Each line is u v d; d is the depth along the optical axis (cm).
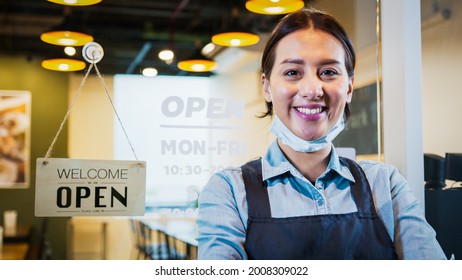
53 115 162
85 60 169
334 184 167
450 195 186
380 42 182
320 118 165
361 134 175
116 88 166
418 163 181
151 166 164
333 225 162
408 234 167
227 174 165
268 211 162
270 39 167
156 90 167
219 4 196
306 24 165
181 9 213
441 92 188
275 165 165
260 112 168
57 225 161
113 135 163
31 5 176
